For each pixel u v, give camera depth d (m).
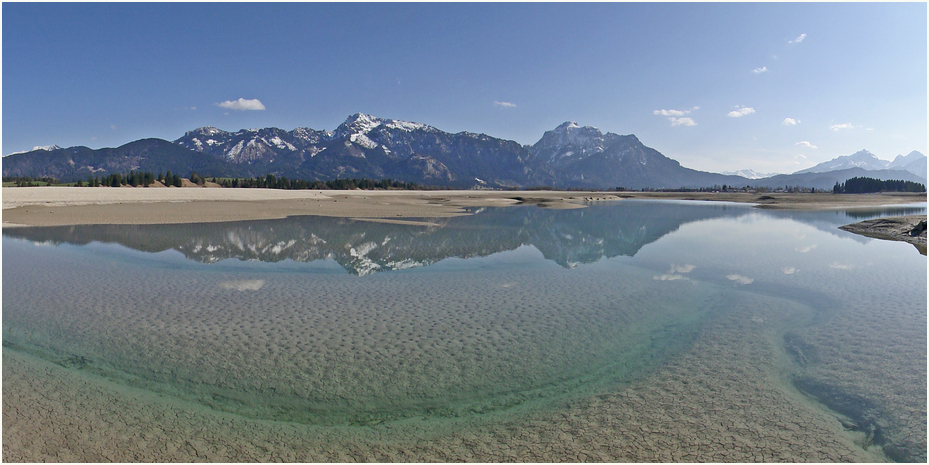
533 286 15.09
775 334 10.44
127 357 8.80
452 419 6.89
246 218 37.22
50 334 9.90
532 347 9.64
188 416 6.86
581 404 7.31
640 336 10.35
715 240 27.30
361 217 40.28
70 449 5.96
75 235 25.45
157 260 18.80
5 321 10.66
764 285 15.20
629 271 17.67
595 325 11.07
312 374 8.23
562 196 118.56
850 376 8.10
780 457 5.87
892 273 16.95
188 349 9.23
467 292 14.24
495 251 22.52
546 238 27.92
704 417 6.84
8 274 15.66
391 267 18.31
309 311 11.94
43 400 7.15
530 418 6.91
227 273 16.58
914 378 7.96
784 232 31.75
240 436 6.41
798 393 7.58
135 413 6.88
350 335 10.19
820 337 10.12
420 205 61.50
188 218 35.75
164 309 11.88
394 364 8.69
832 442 6.16
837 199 96.56
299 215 41.22
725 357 9.10
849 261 19.62
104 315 11.27
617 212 56.22
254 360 8.76
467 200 81.25
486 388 7.84
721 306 12.73
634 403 7.30
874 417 6.73
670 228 35.16
